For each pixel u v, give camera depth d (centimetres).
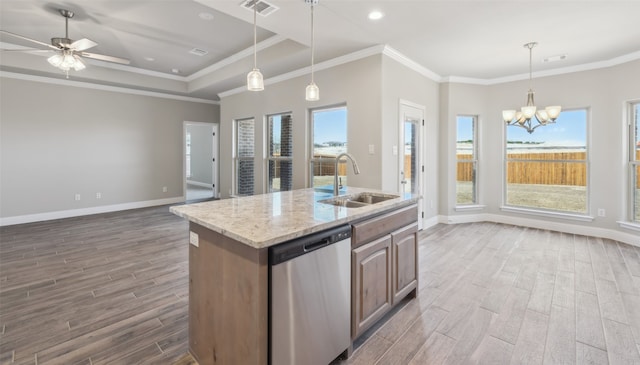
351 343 185
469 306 243
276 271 139
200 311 175
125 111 646
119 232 461
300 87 491
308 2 276
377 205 212
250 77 237
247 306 143
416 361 180
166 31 411
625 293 262
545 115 400
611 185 427
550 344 194
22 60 488
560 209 477
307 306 155
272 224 158
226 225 156
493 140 526
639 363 176
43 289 269
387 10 291
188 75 638
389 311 233
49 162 559
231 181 661
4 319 220
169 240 418
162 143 702
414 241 253
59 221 536
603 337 201
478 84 525
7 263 330
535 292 265
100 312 232
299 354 152
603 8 285
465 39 359
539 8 286
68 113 577
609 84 425
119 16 367
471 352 188
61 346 191
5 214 517
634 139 411
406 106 435
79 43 337
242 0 272
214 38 435
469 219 533
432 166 507
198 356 178
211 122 785
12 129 523
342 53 408
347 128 425
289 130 536
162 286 276
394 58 405
